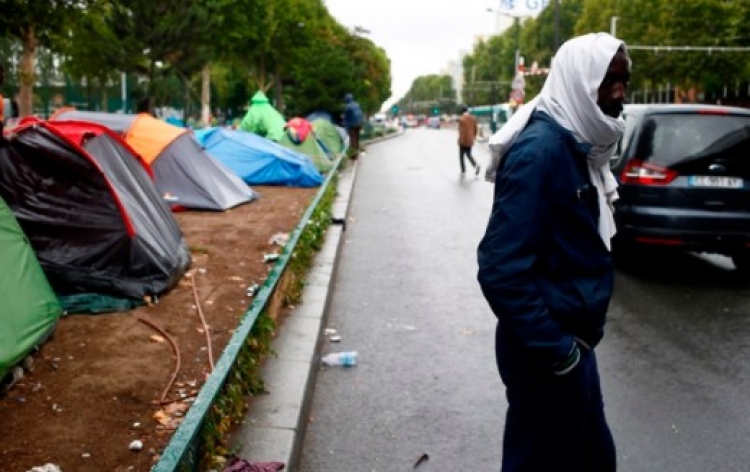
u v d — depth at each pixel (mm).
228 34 46062
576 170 2633
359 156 31391
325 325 6973
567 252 2654
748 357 5988
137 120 12156
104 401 4332
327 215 11578
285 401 4648
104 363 4918
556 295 2654
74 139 6746
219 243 9148
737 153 8195
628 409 5000
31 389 4449
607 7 56906
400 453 4398
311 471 4160
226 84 71875
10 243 5023
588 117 2611
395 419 4871
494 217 2590
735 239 8148
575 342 2674
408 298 8047
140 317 5938
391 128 77750
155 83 34219
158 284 6551
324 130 25297
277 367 5270
